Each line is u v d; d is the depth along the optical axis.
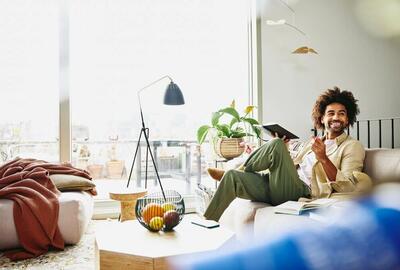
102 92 3.51
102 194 3.47
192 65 3.71
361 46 3.82
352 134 3.73
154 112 3.63
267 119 3.59
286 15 3.67
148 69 3.60
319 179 1.99
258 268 0.24
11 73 3.30
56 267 1.94
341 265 0.24
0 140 3.28
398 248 0.23
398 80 3.87
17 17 3.32
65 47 3.28
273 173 2.02
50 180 2.41
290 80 3.65
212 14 3.78
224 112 3.25
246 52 3.80
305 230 0.27
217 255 0.27
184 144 3.75
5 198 2.21
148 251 1.27
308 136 3.66
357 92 3.79
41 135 3.33
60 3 3.27
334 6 3.77
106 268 1.29
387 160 1.90
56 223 2.20
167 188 3.72
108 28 3.52
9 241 2.14
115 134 3.59
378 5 3.85
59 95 3.28
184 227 1.62
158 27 3.64
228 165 2.74
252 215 1.93
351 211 0.26
